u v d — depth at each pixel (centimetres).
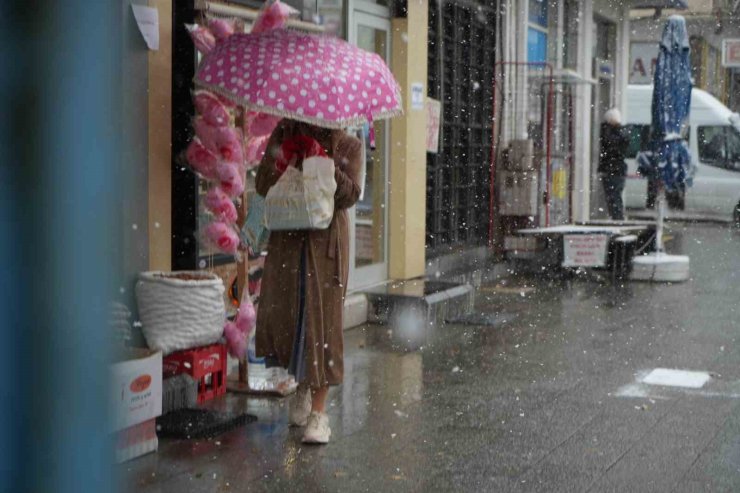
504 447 708
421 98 1284
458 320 1178
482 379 905
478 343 1063
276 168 715
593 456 691
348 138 725
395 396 841
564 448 707
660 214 1627
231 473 648
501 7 1786
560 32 2173
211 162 784
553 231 1611
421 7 1281
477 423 765
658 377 922
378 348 1023
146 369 672
